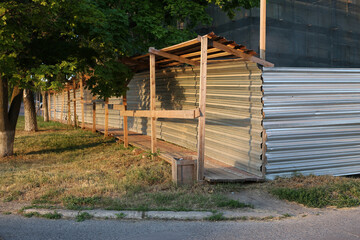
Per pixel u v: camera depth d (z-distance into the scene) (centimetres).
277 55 2092
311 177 713
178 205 554
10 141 1145
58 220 497
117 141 1370
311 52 2203
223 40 660
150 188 661
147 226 468
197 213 509
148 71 1327
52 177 744
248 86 734
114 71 1070
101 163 936
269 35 2073
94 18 916
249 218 494
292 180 696
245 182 699
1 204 577
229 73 809
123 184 673
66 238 423
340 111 757
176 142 1142
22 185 687
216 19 2003
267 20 2069
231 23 2041
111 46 1010
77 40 1048
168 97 1202
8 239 419
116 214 507
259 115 710
